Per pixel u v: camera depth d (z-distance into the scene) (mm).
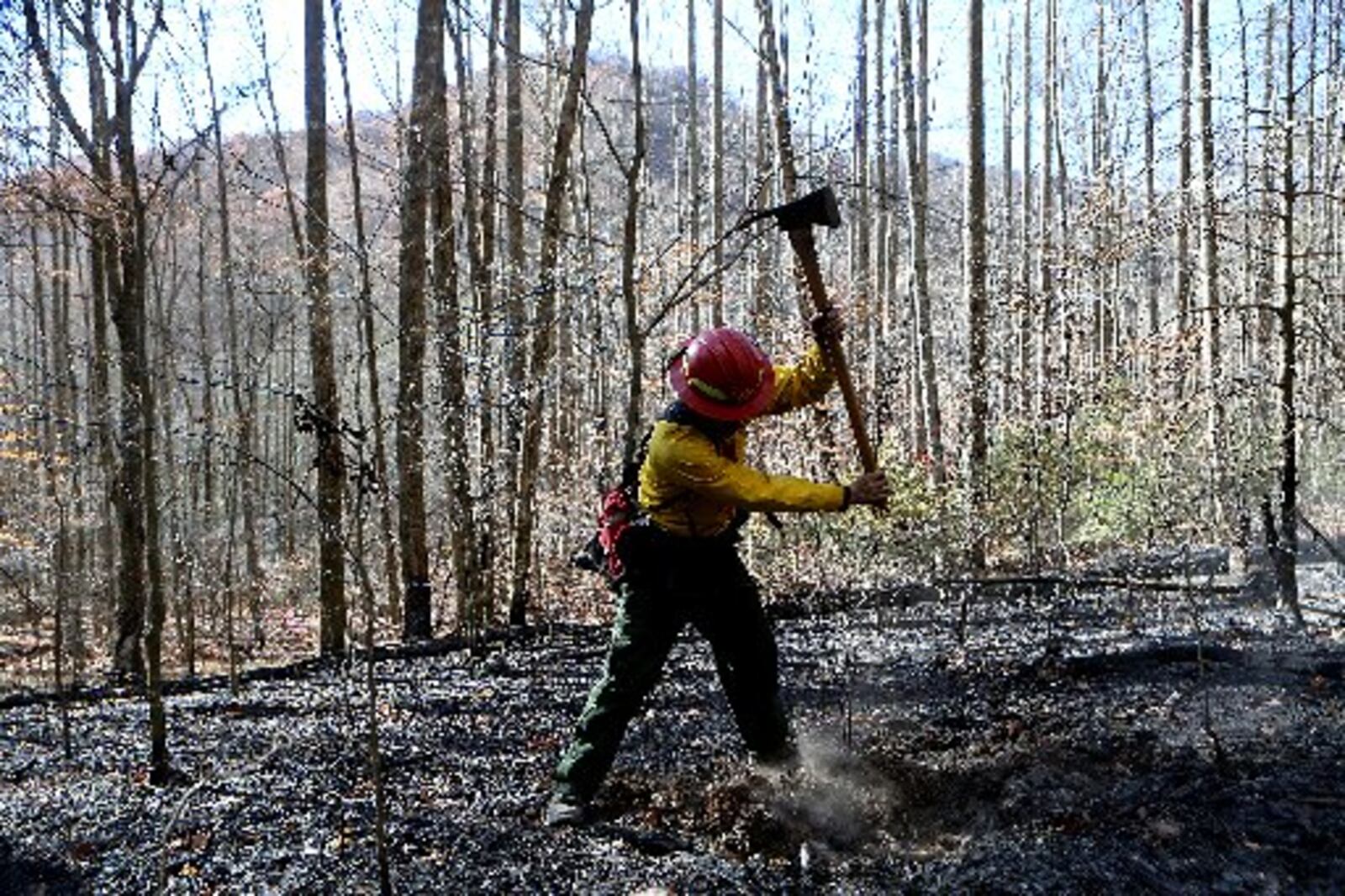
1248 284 7496
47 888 3238
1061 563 9070
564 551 10820
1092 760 3832
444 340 8672
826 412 9055
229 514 8852
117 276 7812
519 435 8781
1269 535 5891
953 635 6480
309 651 11570
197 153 4414
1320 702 4277
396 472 8953
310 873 3188
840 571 8852
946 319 15828
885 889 2979
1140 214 7477
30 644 11227
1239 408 7047
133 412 4207
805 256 3721
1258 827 3127
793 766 3867
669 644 3660
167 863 3324
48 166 4945
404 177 8305
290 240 13969
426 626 9258
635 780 3906
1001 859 3053
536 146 13992
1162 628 6113
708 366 3443
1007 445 9891
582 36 5660
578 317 8703
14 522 11164
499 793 3881
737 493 3396
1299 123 5426
